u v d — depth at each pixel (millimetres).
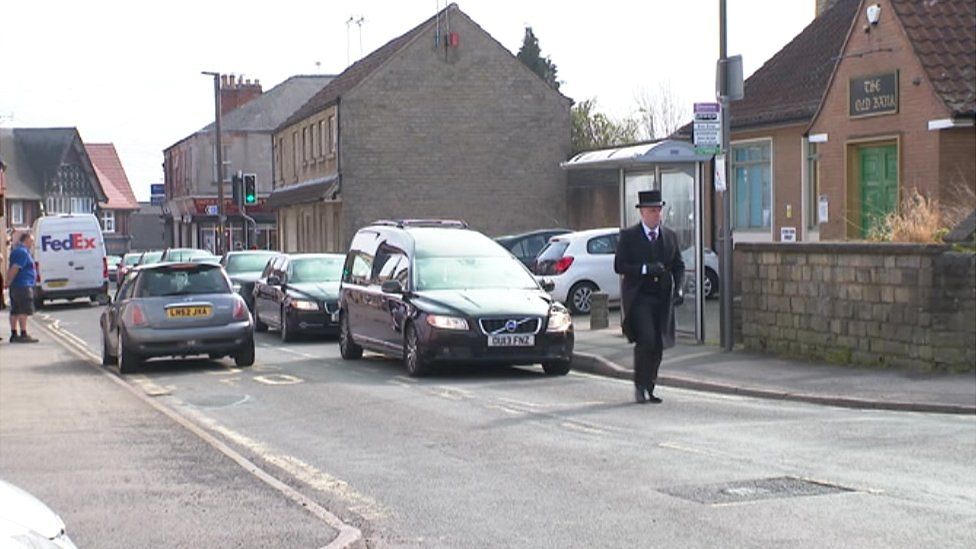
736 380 14992
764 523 7727
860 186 22953
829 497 8398
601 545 7355
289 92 75250
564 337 16406
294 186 55031
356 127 46500
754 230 30359
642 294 13500
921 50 20938
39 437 11711
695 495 8602
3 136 84562
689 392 14742
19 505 4918
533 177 47812
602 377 16547
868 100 22219
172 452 10797
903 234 16094
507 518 8148
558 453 10430
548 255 27641
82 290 42781
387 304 17781
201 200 73438
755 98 31109
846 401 13266
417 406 13711
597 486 9016
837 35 30984
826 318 16312
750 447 10469
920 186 20938
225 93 78125
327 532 7617
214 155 73438
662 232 13531
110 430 12156
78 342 26750
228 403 14672
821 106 23781
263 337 25828
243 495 8836
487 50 47406
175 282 18656
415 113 46875
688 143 18875
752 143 30250
